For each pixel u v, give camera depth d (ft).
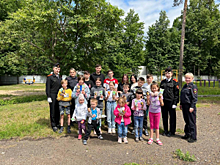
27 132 16.25
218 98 36.96
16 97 39.93
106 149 13.03
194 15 120.57
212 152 12.13
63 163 10.96
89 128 14.35
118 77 96.12
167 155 11.88
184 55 124.88
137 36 104.99
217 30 116.98
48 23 31.22
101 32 33.37
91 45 35.32
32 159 11.49
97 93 16.47
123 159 11.41
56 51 35.99
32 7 34.17
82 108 14.90
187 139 14.64
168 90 15.67
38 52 40.04
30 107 27.43
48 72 111.86
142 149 12.97
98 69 18.60
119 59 94.43
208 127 17.71
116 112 14.24
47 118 20.84
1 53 75.31
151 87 14.28
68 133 16.38
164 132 16.07
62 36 35.27
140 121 14.76
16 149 13.03
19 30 36.63
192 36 123.24
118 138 14.38
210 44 122.31
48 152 12.51
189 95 14.48
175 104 15.56
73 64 37.19
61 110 16.42
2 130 16.78
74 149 13.02
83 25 32.99
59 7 31.27
